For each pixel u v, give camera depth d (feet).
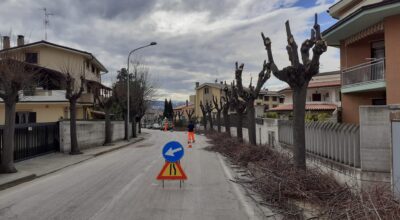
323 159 33.12
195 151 75.20
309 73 31.63
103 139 96.63
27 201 28.17
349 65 73.26
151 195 30.19
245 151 49.67
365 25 64.23
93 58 141.90
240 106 72.64
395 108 24.58
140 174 42.42
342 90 74.13
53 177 41.32
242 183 35.40
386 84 59.67
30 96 111.65
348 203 19.10
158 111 443.32
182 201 27.91
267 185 27.76
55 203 27.22
